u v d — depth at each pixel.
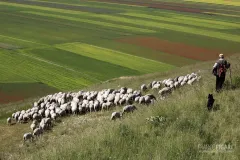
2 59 79.81
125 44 97.38
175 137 14.50
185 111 17.72
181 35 111.19
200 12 161.12
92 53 86.75
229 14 156.50
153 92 29.48
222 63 21.12
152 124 16.39
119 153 13.53
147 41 101.56
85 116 24.81
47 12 153.50
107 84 47.97
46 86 61.88
